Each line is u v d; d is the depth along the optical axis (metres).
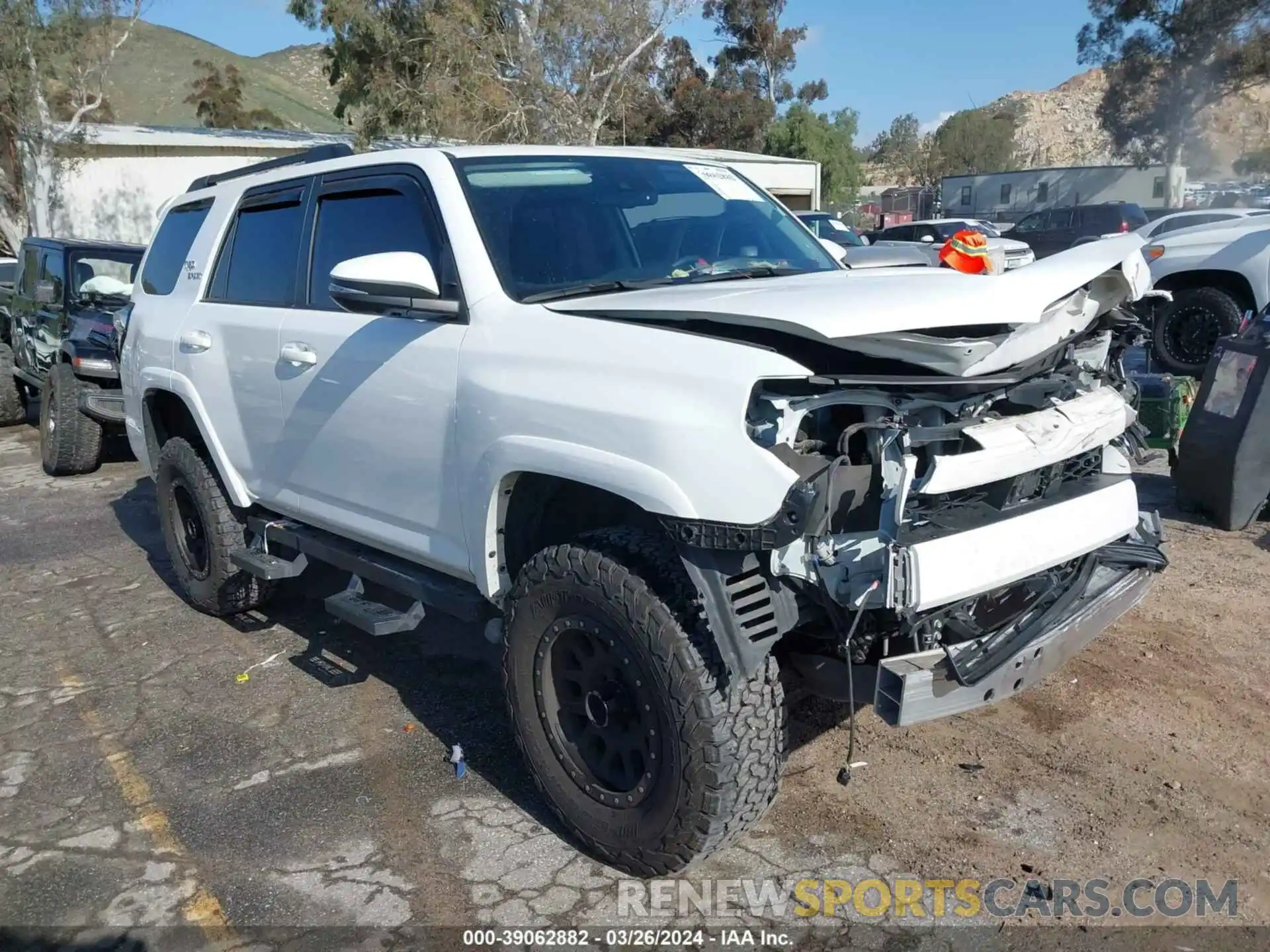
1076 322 3.02
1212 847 3.22
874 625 2.94
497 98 24.48
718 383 2.71
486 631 3.67
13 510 8.05
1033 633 3.00
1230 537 5.90
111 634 5.37
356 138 26.47
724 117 50.16
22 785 3.89
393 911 3.08
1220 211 15.13
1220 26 43.09
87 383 8.93
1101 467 3.48
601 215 3.86
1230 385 5.98
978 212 40.12
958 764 3.72
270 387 4.40
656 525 3.21
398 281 3.40
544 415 3.09
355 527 4.10
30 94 22.67
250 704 4.48
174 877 3.28
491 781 3.78
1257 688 4.14
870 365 2.75
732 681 2.81
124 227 24.81
